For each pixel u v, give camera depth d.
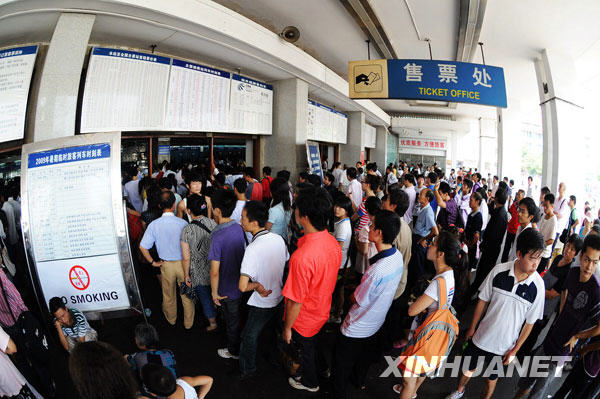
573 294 2.07
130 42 4.08
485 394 2.07
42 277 2.41
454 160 17.95
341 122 10.28
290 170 6.42
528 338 2.57
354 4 4.32
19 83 3.22
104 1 3.02
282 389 2.26
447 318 1.81
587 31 5.12
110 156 2.38
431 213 3.17
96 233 2.41
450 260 1.81
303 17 4.89
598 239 1.89
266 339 2.89
